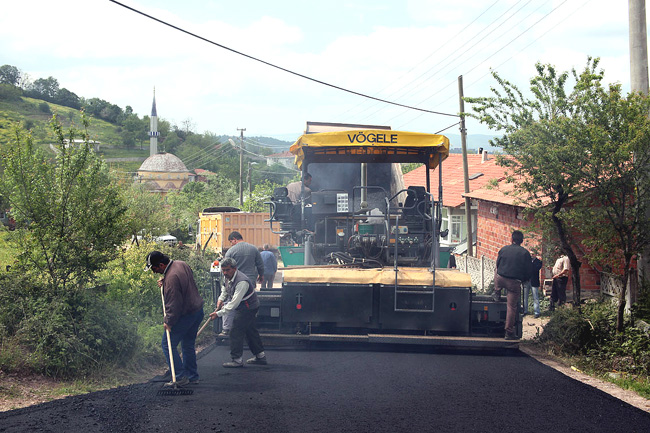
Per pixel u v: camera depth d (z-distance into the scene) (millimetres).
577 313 9906
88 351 7352
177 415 5867
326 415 5977
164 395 6594
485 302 9039
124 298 10445
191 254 13797
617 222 9422
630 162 9203
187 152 165250
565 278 13844
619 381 7953
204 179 126250
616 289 13445
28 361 6891
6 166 8062
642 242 9359
